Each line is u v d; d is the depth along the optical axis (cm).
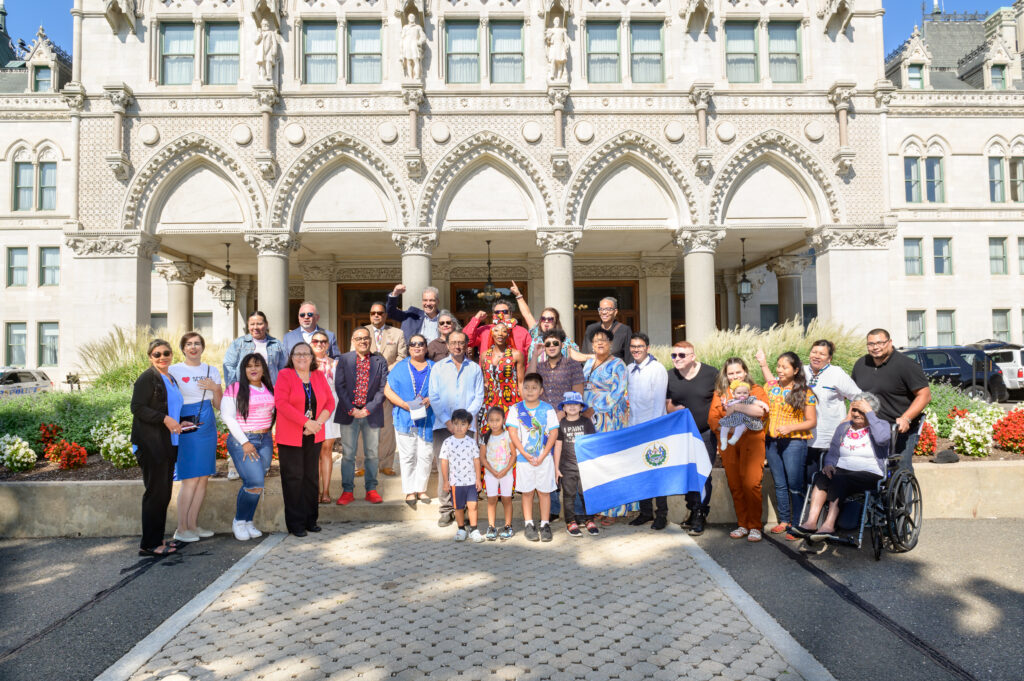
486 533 691
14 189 2805
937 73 3303
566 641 437
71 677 402
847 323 1670
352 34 1716
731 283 2491
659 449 704
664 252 2195
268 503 731
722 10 1722
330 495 833
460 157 1670
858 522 648
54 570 606
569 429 711
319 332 796
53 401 1002
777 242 1978
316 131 1644
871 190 1695
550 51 1653
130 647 443
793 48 1755
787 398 668
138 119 1630
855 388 656
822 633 452
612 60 1739
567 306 1662
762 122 1691
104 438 862
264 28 1630
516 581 556
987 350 2312
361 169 1680
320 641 441
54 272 2808
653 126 1681
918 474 759
